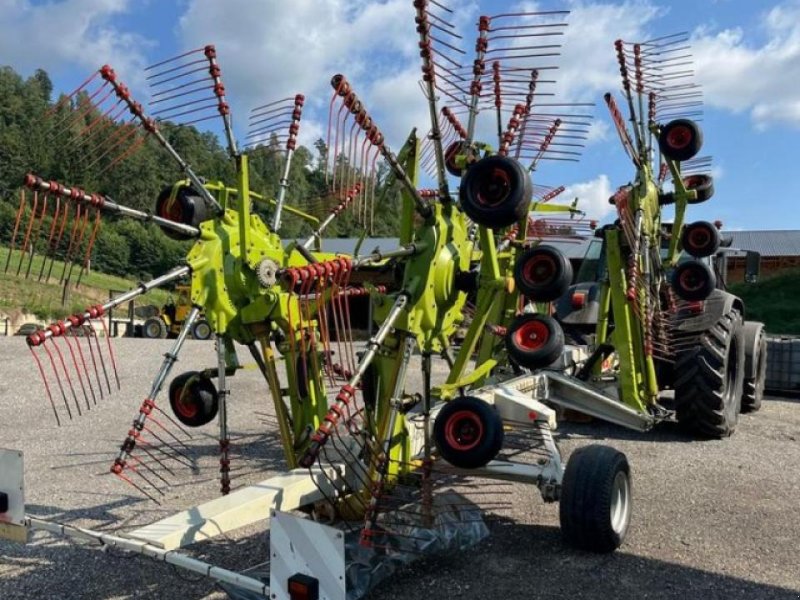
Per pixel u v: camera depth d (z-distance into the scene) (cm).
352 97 303
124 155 335
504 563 364
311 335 374
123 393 898
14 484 290
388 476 335
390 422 324
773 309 2667
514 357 367
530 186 303
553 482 379
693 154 627
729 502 472
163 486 501
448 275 359
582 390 566
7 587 336
